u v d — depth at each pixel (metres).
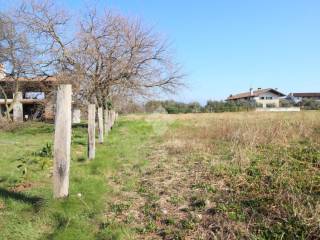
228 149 10.33
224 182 6.76
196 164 8.59
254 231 4.50
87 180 7.18
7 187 6.63
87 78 23.09
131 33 23.80
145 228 4.86
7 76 31.58
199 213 5.29
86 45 23.08
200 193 6.18
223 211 5.20
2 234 4.64
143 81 24.70
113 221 5.05
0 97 45.06
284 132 12.24
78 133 19.86
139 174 8.03
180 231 4.70
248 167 7.59
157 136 17.00
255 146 10.27
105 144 13.95
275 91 97.81
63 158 5.73
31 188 6.55
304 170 7.12
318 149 9.34
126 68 23.50
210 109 65.94
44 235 4.66
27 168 8.21
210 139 13.24
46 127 24.34
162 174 7.82
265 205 5.21
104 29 23.39
